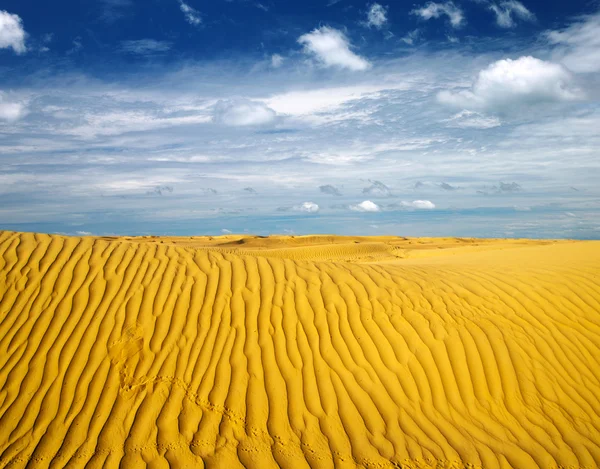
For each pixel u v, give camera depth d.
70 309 7.21
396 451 5.60
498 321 7.77
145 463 5.17
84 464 5.14
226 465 5.20
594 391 6.74
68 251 8.57
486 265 10.56
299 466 5.25
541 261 10.82
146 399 6.06
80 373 6.32
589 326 7.73
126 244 9.44
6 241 8.70
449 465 5.43
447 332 7.46
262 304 7.77
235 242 43.97
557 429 6.16
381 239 52.94
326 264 9.65
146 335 6.93
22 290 7.45
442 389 6.63
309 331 7.36
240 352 6.85
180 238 47.28
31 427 5.62
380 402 6.36
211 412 5.95
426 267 10.30
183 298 7.68
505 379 6.80
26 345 6.61
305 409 6.14
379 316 7.73
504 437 5.99
